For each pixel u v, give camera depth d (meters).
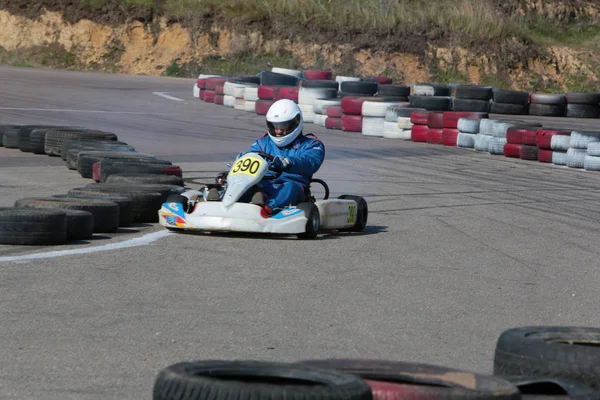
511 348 14.34
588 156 57.34
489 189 46.69
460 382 11.75
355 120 77.94
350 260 26.98
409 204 40.31
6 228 27.09
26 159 51.03
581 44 150.25
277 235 31.08
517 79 140.88
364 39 140.38
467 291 23.44
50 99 89.25
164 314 19.66
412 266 26.53
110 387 14.69
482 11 144.38
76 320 18.86
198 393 10.63
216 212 29.67
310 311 20.50
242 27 140.50
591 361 13.52
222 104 98.12
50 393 14.28
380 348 17.69
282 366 11.49
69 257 25.59
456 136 69.69
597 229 35.41
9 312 19.27
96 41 137.38
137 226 32.22
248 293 22.03
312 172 31.62
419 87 106.44
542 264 27.81
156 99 98.69
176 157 55.03
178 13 140.25
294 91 87.12
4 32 136.12
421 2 147.25
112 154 43.56
